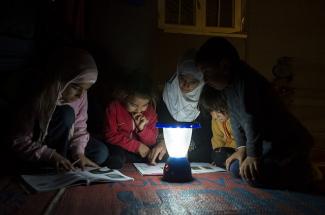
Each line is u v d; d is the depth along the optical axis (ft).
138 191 5.63
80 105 7.59
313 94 13.21
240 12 13.35
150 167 7.61
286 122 6.30
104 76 10.69
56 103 6.73
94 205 4.81
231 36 12.96
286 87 12.38
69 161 6.84
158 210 4.61
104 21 11.44
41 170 6.86
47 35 9.16
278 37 13.26
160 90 11.63
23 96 6.63
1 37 7.42
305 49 13.48
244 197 5.32
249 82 6.11
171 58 12.46
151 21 11.69
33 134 6.72
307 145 6.22
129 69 11.48
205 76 6.30
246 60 13.10
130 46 11.59
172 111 8.63
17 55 7.96
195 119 8.79
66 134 7.10
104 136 8.16
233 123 6.64
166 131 6.50
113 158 7.58
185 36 12.58
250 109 6.01
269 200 5.14
